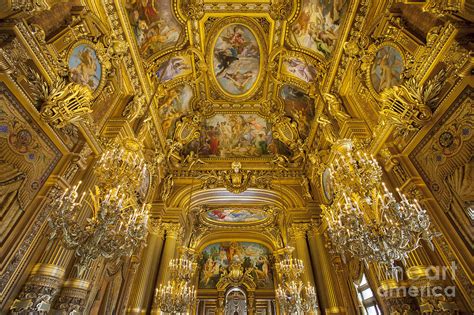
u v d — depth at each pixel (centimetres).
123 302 823
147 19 861
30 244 463
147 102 955
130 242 458
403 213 388
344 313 855
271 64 1083
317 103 1027
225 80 1192
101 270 689
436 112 498
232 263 1938
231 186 1223
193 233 1675
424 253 495
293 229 1099
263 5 938
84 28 623
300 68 1051
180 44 998
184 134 1266
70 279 536
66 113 528
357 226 430
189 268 894
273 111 1262
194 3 916
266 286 1878
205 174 1261
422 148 536
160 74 1025
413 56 552
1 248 414
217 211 1578
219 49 1077
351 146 532
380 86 669
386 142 631
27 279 456
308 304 872
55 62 530
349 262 882
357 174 475
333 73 895
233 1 923
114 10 724
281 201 1208
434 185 504
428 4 453
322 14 862
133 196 493
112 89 752
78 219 560
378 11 669
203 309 1831
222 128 1328
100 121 712
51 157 533
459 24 441
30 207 473
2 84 430
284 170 1273
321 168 1022
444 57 479
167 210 1134
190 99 1227
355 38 762
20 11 420
